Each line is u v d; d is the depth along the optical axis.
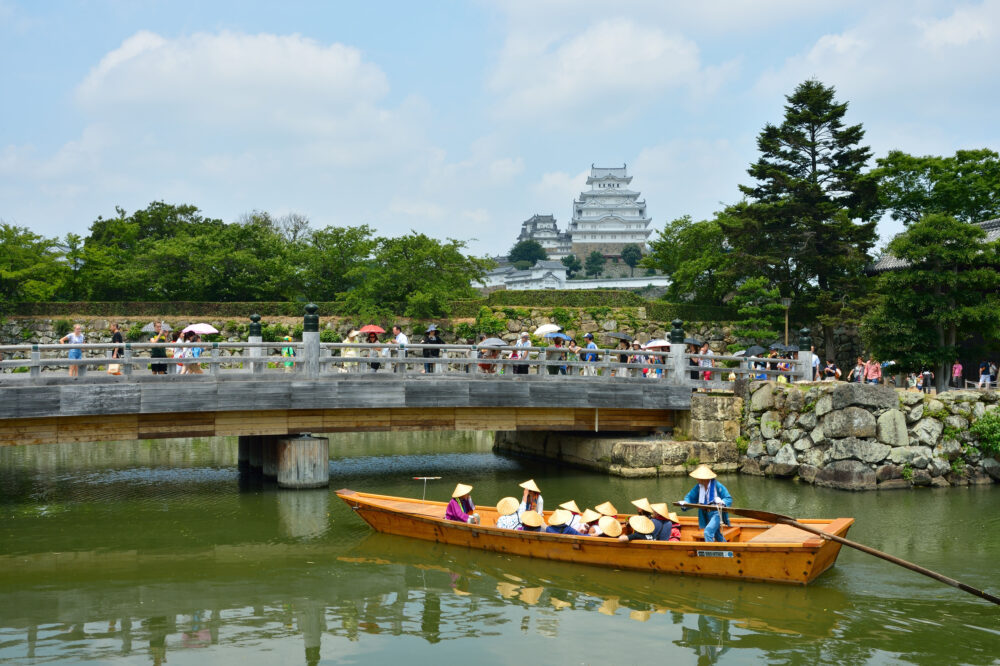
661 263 58.41
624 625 10.55
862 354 41.69
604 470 22.44
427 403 19.81
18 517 16.73
